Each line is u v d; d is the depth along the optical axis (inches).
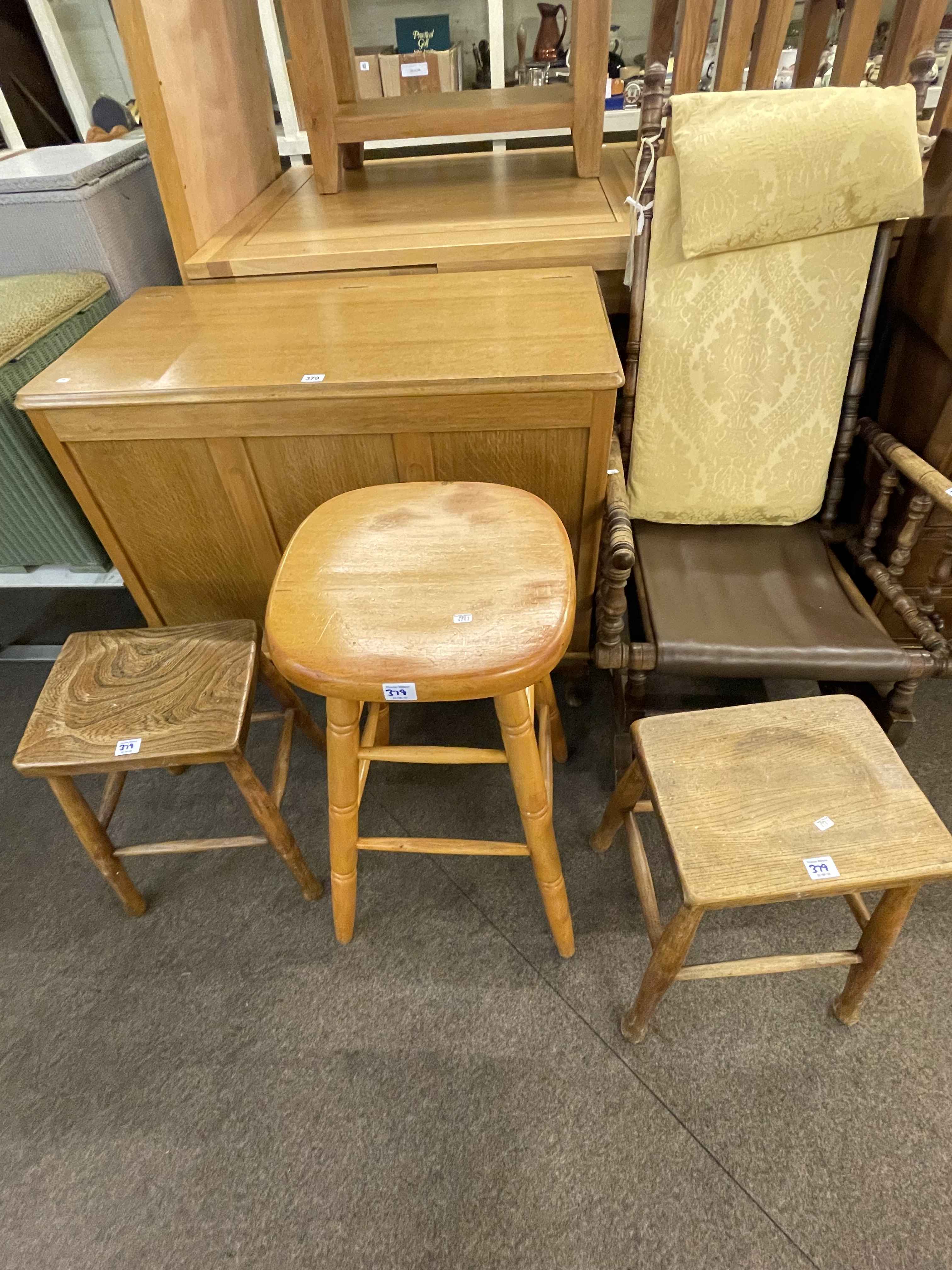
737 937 47.6
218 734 39.8
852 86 50.1
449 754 39.2
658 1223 36.7
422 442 43.9
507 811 55.8
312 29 52.9
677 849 33.8
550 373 40.0
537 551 36.8
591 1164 38.6
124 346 46.2
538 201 57.9
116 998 46.4
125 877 48.1
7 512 50.9
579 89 55.5
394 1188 38.3
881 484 51.1
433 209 58.2
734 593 50.0
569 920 44.3
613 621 43.9
